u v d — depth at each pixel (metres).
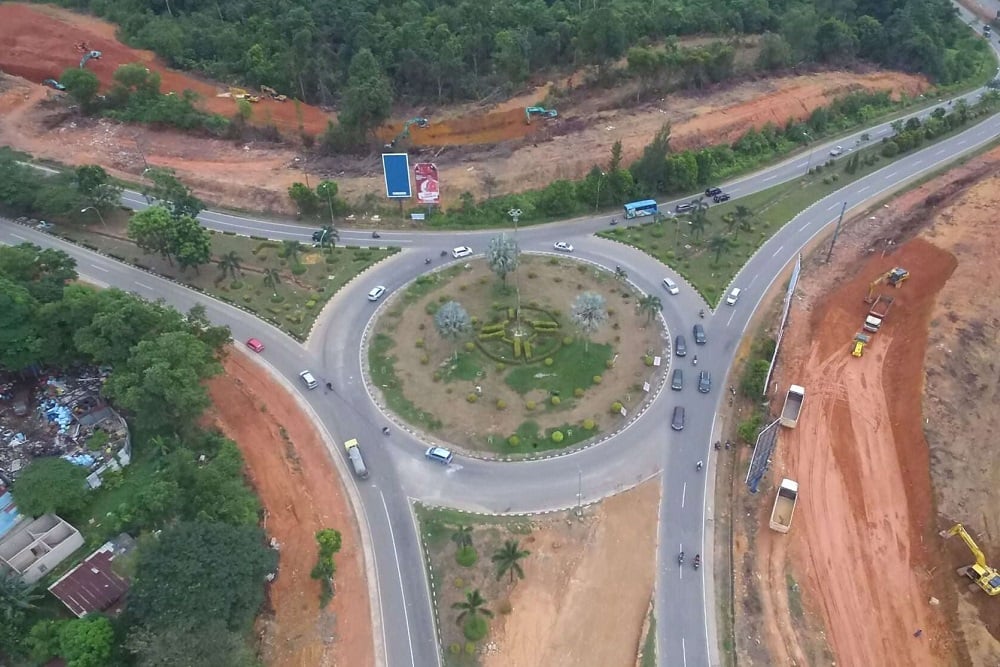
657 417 110.62
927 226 144.50
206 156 165.38
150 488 88.31
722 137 175.88
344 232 149.88
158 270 136.62
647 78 184.38
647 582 89.75
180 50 186.62
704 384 114.50
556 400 111.94
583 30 184.12
